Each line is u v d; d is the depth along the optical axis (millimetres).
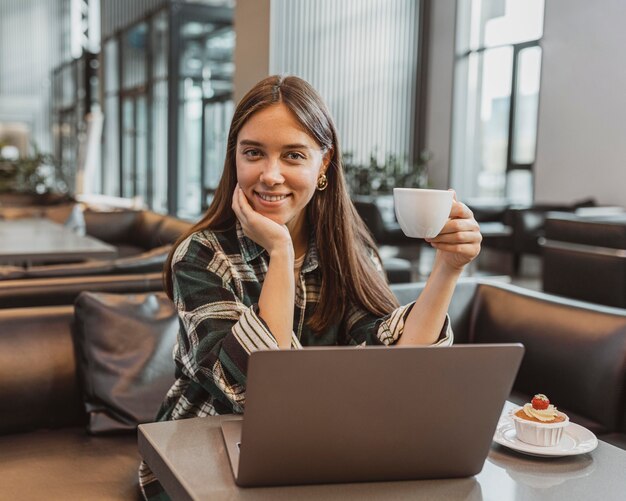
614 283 5215
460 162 9953
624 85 7578
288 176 1277
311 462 1001
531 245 7516
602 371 2145
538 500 1017
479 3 9625
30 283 2336
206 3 12359
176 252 1425
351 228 1496
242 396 1213
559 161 8328
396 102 10234
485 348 996
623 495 1048
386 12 10055
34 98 21891
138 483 1745
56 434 2078
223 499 959
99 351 2105
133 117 14922
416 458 1039
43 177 11406
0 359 2043
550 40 8391
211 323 1293
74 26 20984
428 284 1366
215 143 12211
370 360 964
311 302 1505
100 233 7195
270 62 9062
